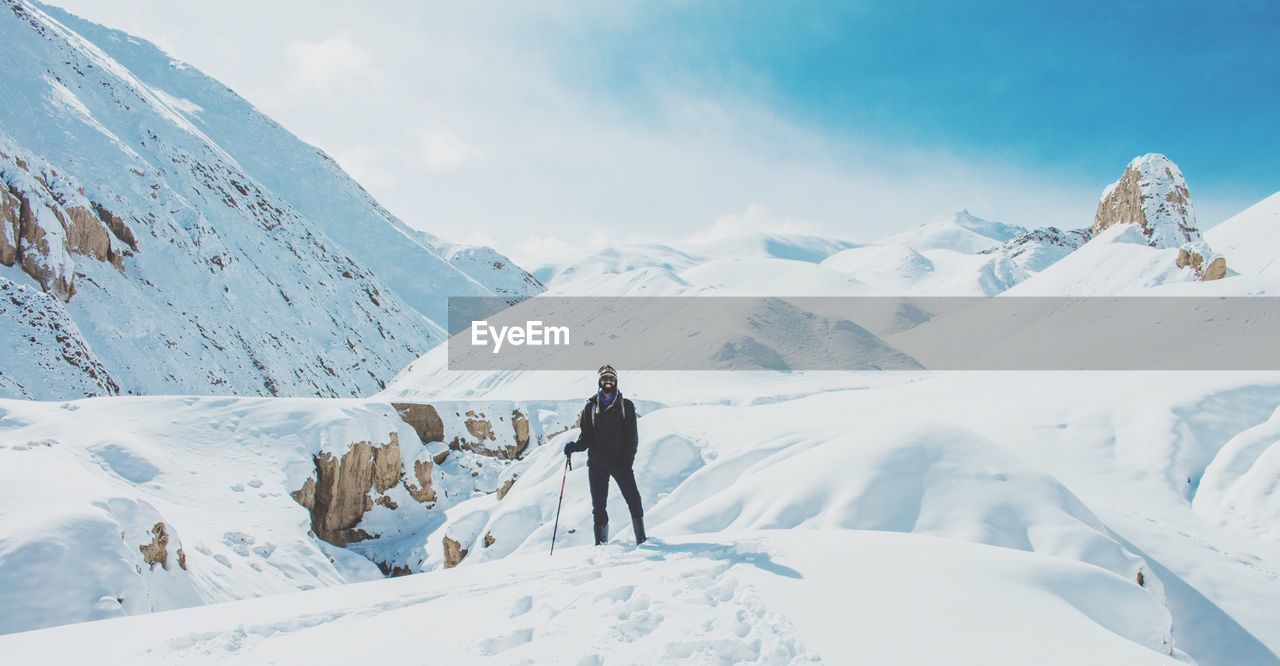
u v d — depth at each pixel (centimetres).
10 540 1130
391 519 2872
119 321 7019
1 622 1038
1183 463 1900
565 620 450
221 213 13112
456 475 3334
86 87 13212
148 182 10681
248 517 2284
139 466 2266
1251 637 1130
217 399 2803
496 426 3688
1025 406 2423
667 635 422
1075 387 2605
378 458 2917
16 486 1326
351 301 14550
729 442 1936
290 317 11812
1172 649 609
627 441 743
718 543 661
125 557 1229
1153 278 5353
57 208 6875
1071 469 1950
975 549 641
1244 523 1617
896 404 2847
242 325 9862
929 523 1004
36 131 9981
